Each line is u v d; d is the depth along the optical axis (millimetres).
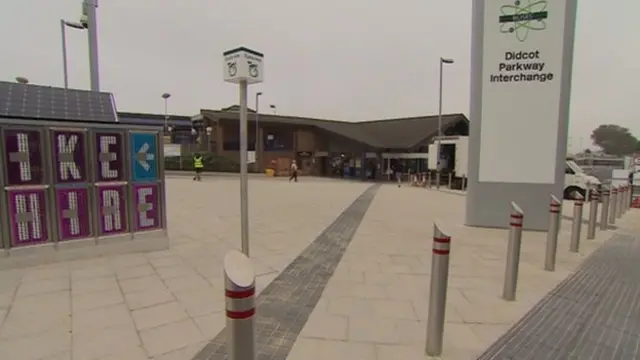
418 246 6695
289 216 10062
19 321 3514
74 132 5348
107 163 5645
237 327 1977
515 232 4176
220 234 7570
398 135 34344
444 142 23625
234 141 37344
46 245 5211
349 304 4055
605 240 7488
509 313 3896
